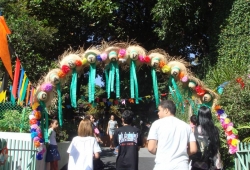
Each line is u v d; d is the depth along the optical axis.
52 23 17.48
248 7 13.75
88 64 7.47
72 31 18.50
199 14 15.58
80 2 16.66
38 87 7.38
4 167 7.46
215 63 14.75
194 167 5.65
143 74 19.33
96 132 12.36
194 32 17.42
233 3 14.21
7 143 7.73
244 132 9.38
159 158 4.76
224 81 10.70
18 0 15.20
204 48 18.12
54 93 7.55
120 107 21.39
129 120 6.52
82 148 6.12
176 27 15.80
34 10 16.97
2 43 6.70
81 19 17.42
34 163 7.84
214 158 5.68
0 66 10.86
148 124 20.89
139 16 19.00
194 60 18.92
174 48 18.00
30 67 13.21
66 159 12.79
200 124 5.83
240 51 13.46
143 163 12.68
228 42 14.09
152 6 17.59
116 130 6.49
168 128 4.84
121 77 18.09
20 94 7.53
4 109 10.95
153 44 19.45
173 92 8.10
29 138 8.70
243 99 9.45
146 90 19.45
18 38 13.07
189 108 11.25
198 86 7.71
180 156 4.75
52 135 9.21
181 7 15.08
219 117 7.79
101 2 16.09
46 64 13.82
